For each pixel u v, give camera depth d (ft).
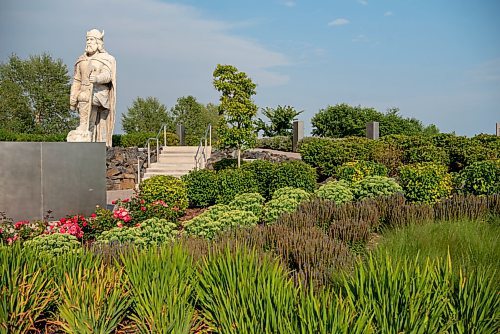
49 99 126.11
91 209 34.53
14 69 129.18
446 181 35.29
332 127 110.63
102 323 11.16
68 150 33.78
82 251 14.43
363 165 45.03
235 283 10.99
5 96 121.70
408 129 102.68
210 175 42.75
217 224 23.07
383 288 9.89
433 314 9.37
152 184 38.91
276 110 110.83
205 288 11.68
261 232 20.77
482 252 17.11
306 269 14.87
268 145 86.89
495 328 9.93
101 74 54.54
